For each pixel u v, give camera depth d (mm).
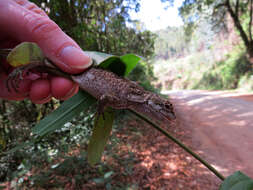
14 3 86
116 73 104
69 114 78
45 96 105
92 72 93
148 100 96
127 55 89
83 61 90
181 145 68
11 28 87
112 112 88
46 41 86
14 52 78
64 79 97
